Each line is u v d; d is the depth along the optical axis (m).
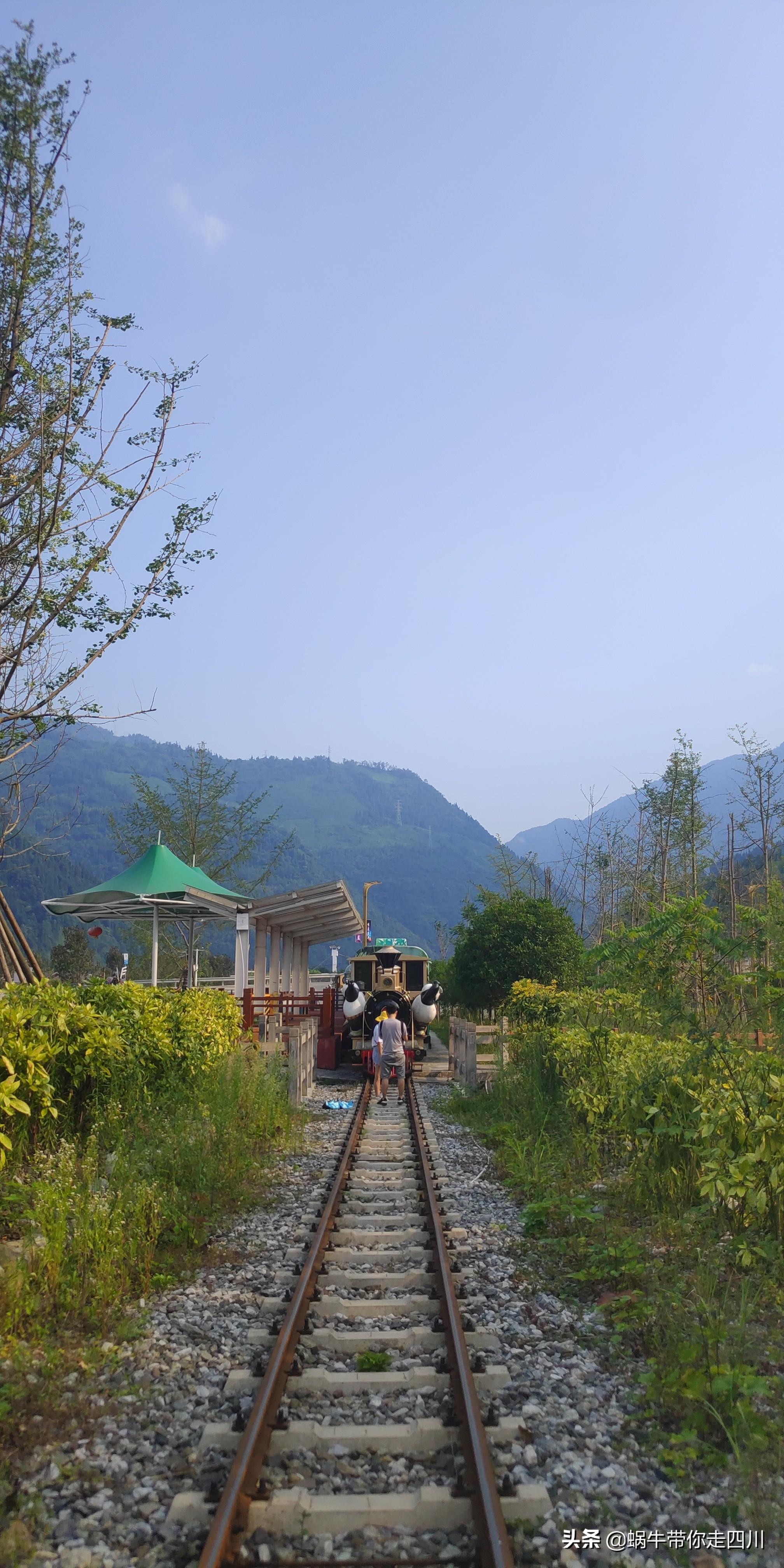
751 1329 5.23
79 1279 6.02
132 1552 3.62
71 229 9.16
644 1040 9.89
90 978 11.05
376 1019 20.00
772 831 16.56
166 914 21.92
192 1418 4.62
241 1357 5.31
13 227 8.88
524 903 23.53
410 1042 20.39
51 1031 8.73
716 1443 4.30
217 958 48.38
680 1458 4.14
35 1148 8.34
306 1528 3.73
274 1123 11.88
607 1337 5.56
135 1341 5.49
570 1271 6.73
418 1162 10.77
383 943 24.23
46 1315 5.64
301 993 28.25
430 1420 4.46
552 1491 3.97
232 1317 5.93
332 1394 4.84
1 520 9.16
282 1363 4.96
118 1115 9.27
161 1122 9.60
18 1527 3.68
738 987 8.48
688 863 19.61
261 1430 4.23
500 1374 4.93
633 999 11.23
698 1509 3.86
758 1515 3.71
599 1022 11.49
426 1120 14.27
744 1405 4.32
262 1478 4.01
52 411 9.06
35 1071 7.65
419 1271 6.82
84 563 9.62
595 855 25.58
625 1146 8.66
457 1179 9.94
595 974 15.84
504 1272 6.82
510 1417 4.46
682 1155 7.54
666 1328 5.26
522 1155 9.85
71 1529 3.75
